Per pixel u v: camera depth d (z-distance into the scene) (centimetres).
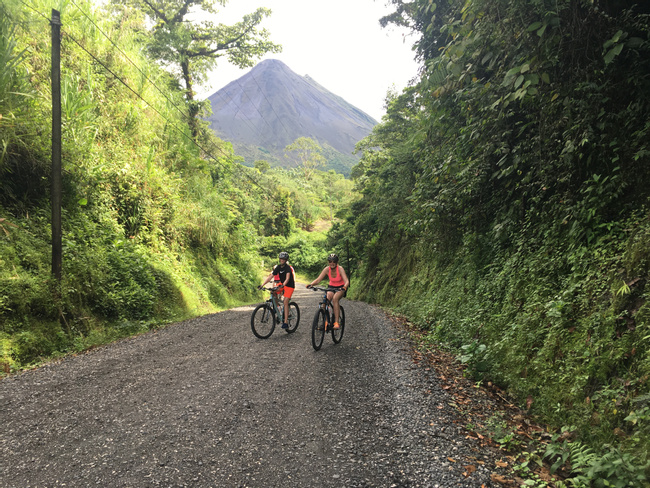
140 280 1102
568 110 530
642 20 459
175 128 1870
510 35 556
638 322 359
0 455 316
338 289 732
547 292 534
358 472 300
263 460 315
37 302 733
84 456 316
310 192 9581
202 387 482
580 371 396
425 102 870
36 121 916
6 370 576
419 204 1064
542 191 634
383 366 595
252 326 767
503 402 471
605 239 465
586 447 324
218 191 2705
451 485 283
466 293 854
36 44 1131
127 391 469
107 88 1465
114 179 1263
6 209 847
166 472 294
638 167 462
